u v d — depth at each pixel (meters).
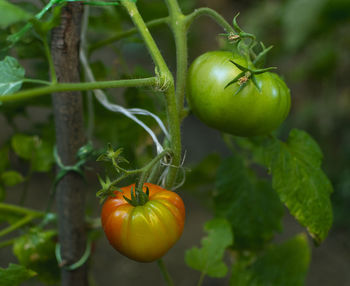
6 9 0.43
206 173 0.71
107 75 0.68
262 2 1.94
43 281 0.63
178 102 0.53
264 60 0.50
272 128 0.53
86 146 0.56
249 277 0.64
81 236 0.60
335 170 1.70
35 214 0.63
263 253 0.66
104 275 1.23
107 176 0.48
